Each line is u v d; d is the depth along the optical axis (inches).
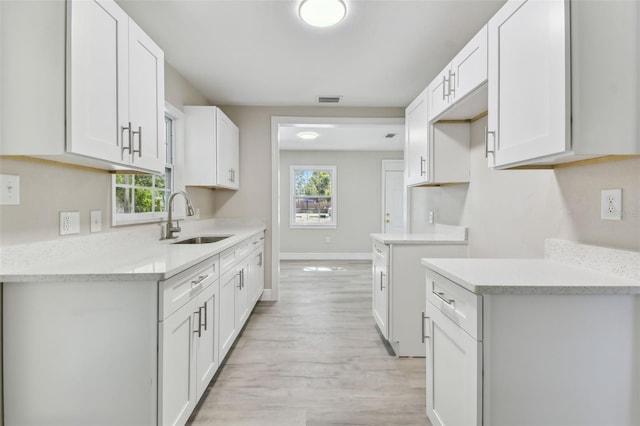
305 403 71.9
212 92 130.9
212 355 74.0
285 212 266.4
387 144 240.1
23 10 45.9
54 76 46.0
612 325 44.5
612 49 43.3
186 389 59.2
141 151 63.2
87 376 48.9
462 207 104.9
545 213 66.4
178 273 55.0
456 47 94.1
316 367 87.7
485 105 83.7
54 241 57.4
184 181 116.9
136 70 63.0
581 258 56.0
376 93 131.7
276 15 78.6
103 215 72.1
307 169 267.3
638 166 46.8
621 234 49.4
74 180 63.6
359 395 75.0
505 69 56.5
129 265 54.3
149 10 76.5
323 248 267.3
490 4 74.3
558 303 44.4
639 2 43.6
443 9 76.2
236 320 96.1
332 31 85.7
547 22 46.6
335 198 266.7
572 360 44.4
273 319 123.8
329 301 147.2
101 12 52.7
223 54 98.5
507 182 80.4
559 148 44.6
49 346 48.6
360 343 103.1
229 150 132.6
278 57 100.6
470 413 45.9
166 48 95.0
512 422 44.2
